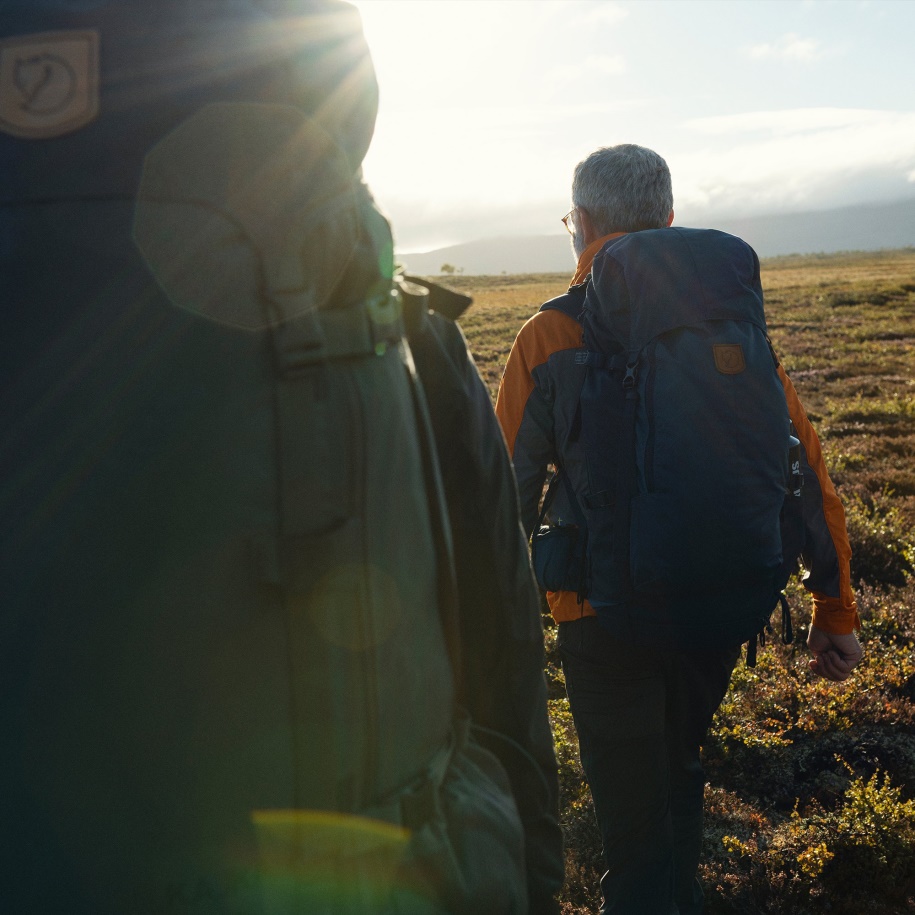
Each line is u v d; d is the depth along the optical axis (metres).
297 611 0.78
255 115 0.78
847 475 8.88
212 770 0.77
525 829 1.17
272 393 0.77
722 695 2.41
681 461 1.85
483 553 1.12
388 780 0.86
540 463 2.25
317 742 0.79
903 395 14.64
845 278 54.31
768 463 1.88
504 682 1.16
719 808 3.41
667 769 2.37
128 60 0.77
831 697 4.10
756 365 1.88
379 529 0.84
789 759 3.77
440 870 0.89
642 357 1.92
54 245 0.76
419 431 0.96
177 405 0.75
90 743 0.76
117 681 0.75
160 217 0.76
